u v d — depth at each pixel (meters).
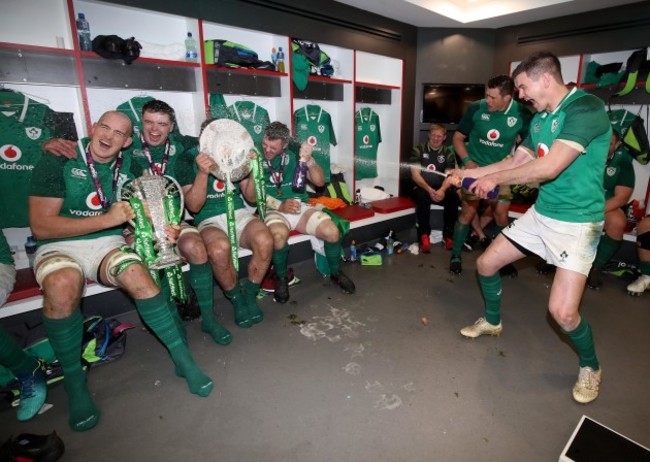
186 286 2.63
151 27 2.88
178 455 1.49
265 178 2.85
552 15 4.12
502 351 2.16
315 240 3.03
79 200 1.88
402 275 3.27
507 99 2.95
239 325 2.43
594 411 1.70
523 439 1.55
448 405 1.74
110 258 1.75
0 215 2.43
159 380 1.94
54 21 2.50
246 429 1.61
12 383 1.80
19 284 2.17
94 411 1.66
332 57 4.08
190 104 3.14
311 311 2.64
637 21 3.68
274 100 3.62
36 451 1.42
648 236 2.81
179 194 2.09
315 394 1.82
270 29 3.25
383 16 4.14
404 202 4.38
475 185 1.71
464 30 4.59
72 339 1.62
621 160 2.93
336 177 4.20
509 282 3.15
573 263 1.61
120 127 1.82
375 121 4.52
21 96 2.39
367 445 1.53
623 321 2.50
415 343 2.24
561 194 1.63
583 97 1.52
